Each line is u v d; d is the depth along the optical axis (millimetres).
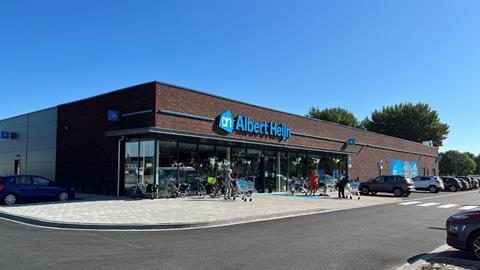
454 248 9766
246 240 10797
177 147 23672
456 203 25344
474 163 106938
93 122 25812
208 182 23828
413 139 72812
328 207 20500
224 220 14164
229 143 26875
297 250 9594
